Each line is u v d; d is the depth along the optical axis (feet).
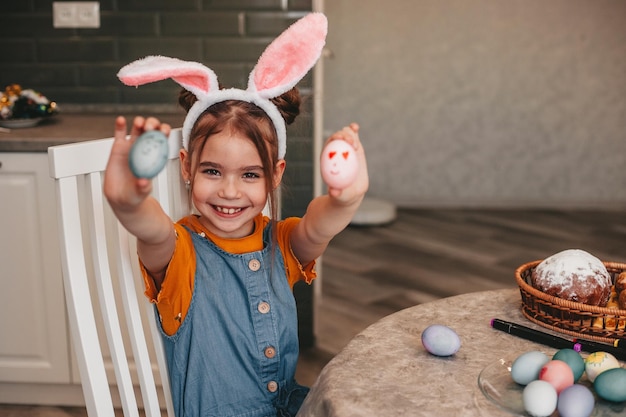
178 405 4.40
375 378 3.42
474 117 16.51
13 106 8.12
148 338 7.27
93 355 4.11
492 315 4.19
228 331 4.42
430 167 16.79
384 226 15.19
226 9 9.08
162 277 4.21
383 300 11.19
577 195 16.76
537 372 3.30
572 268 3.94
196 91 4.27
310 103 9.03
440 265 12.76
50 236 7.59
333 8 16.03
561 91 16.29
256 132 4.24
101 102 9.42
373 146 16.75
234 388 4.43
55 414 7.99
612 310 3.66
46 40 9.32
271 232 4.64
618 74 16.16
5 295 7.75
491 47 16.14
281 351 4.56
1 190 7.52
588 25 15.98
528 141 16.56
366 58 16.28
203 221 4.54
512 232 14.79
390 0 15.98
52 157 3.91
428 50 16.20
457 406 3.18
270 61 4.28
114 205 3.42
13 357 7.90
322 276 12.21
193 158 4.33
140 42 9.25
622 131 16.40
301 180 9.20
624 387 3.15
